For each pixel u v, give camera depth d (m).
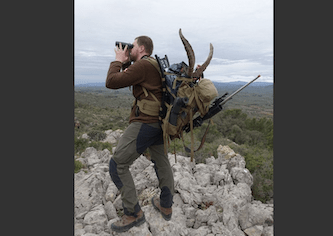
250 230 3.24
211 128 13.94
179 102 2.14
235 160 4.99
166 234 2.65
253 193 4.73
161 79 2.35
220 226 3.02
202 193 3.61
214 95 2.25
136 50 2.44
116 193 3.48
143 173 3.90
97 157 5.00
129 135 2.38
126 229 2.56
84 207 2.99
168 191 2.67
